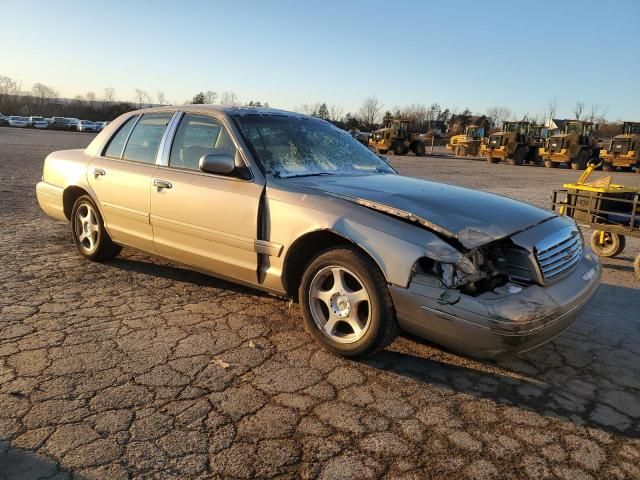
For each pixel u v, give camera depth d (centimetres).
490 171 2528
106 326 380
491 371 338
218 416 275
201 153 418
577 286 334
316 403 292
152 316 402
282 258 359
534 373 339
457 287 300
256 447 252
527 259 316
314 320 351
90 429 259
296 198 354
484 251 320
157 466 236
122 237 479
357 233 320
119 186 468
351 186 365
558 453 258
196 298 443
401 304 308
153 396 291
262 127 420
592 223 625
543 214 365
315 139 445
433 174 2130
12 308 405
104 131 520
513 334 289
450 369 338
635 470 248
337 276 337
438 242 302
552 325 304
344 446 255
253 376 318
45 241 616
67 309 409
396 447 256
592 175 2583
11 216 764
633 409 301
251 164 384
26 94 10756
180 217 417
